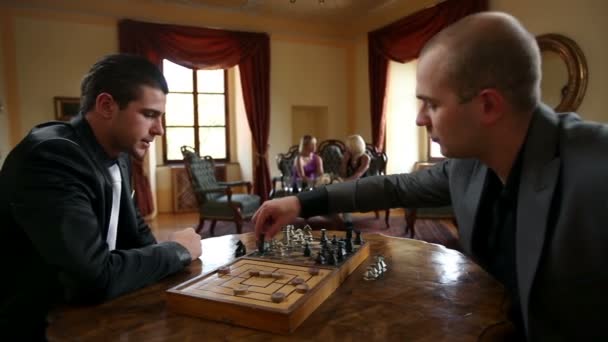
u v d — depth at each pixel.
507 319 0.87
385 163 5.50
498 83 0.73
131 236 1.43
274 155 6.73
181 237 1.36
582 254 0.68
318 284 0.97
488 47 0.72
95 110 1.14
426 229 5.00
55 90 5.26
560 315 0.72
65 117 5.29
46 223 0.94
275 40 6.58
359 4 6.02
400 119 6.62
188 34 5.88
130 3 5.56
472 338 0.78
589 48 3.67
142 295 1.04
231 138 7.34
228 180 7.21
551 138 0.77
